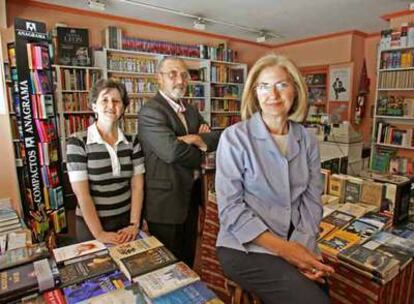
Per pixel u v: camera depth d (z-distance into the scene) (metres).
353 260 1.36
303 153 1.20
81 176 1.53
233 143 1.12
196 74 5.91
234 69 6.39
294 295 0.95
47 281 1.01
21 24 2.88
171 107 1.83
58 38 4.21
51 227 2.83
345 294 1.40
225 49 6.14
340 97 5.96
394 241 1.53
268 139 1.14
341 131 3.67
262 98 1.14
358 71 5.89
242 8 4.39
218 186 1.14
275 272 0.99
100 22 4.78
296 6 4.29
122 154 1.64
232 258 1.07
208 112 5.97
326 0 4.04
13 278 1.02
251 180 1.11
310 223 1.15
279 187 1.11
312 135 1.26
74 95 4.40
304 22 5.12
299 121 1.25
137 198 1.72
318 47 6.25
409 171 4.57
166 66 1.82
